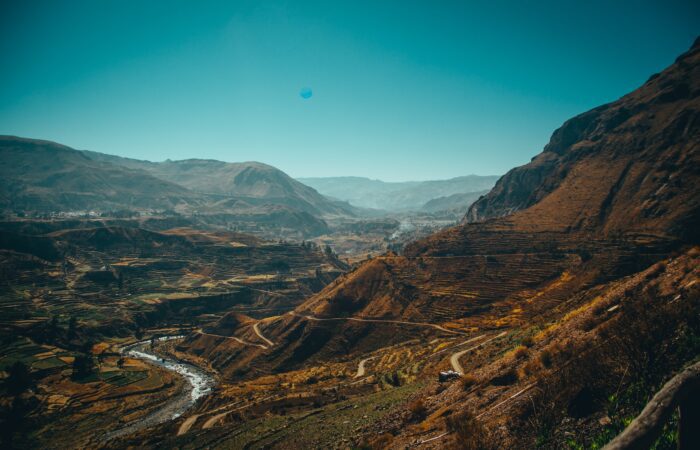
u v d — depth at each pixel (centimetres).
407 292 17838
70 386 16450
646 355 1969
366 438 4481
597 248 16188
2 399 14575
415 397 5481
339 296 18525
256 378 16050
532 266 16875
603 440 1695
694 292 2211
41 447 12006
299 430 6581
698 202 16425
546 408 2255
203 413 11662
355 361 14050
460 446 2603
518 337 7056
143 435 10794
